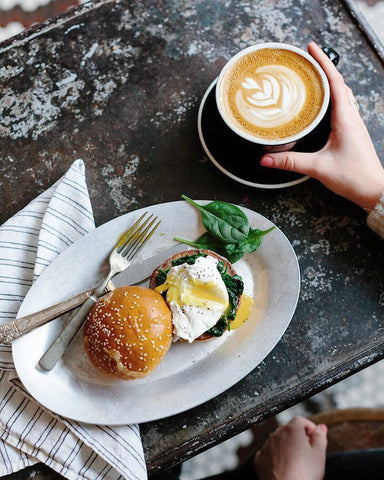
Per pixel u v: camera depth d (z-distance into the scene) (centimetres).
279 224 79
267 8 84
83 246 75
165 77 82
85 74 82
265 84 75
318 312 77
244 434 111
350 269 78
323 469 102
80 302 73
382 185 76
